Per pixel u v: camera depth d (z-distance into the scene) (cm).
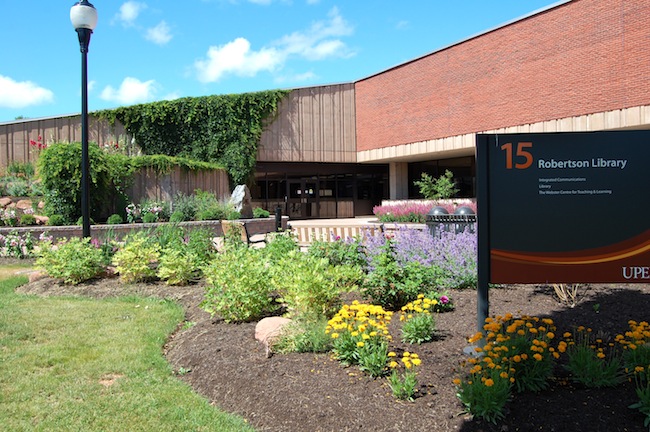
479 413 322
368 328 425
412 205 2620
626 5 1820
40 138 2328
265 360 445
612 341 441
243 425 356
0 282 899
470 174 2844
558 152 427
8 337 563
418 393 362
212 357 472
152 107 2664
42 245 894
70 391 419
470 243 734
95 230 1559
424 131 2683
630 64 1814
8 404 394
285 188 3050
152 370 468
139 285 817
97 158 1770
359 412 343
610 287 620
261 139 2827
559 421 317
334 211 3188
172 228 1042
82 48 953
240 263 601
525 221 429
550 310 542
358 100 3084
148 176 1983
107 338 561
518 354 364
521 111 2208
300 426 341
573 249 427
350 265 694
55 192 1694
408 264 601
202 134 2736
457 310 564
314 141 2977
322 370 411
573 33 1998
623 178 425
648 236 425
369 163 3238
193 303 705
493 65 2320
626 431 305
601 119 1912
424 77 2669
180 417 370
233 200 2133
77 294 798
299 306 531
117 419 367
